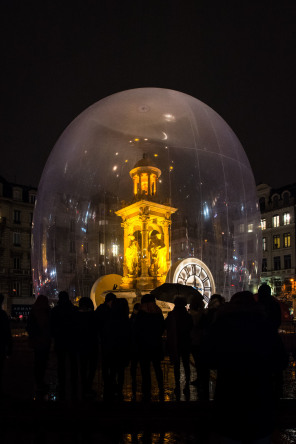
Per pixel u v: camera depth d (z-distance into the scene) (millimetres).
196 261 11812
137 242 13172
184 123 13602
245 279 12430
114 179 13594
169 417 5621
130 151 13586
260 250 12992
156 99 13977
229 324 3064
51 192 12961
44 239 12617
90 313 7664
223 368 2996
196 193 13117
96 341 7656
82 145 13438
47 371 10727
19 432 5320
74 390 7527
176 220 13375
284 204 55375
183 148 13383
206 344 3102
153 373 10172
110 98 14422
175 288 10516
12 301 55094
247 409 2883
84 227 13000
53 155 13727
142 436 5211
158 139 13500
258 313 3119
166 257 13125
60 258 12391
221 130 13805
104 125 13680
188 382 7496
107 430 5371
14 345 16141
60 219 12625
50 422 5570
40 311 7922
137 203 12812
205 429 5332
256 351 2949
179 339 7590
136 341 6934
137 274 13023
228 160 13180
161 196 13250
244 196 12969
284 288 52500
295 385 8742
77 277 12633
